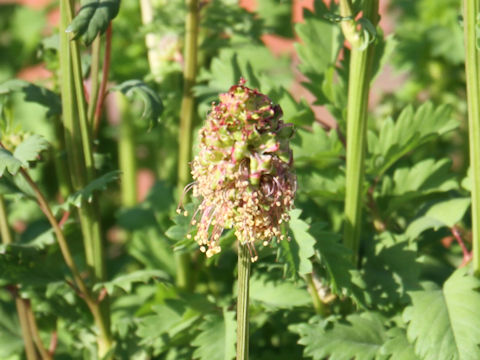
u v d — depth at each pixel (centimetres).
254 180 13
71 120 17
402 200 18
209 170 13
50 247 18
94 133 17
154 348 19
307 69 18
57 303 18
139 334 17
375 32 15
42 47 19
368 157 18
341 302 17
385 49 18
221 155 13
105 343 18
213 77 19
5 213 18
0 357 19
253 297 18
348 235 17
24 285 17
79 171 17
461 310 16
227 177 13
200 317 18
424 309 16
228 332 17
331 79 18
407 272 17
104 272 18
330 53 18
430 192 18
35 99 17
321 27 18
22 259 17
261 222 14
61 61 16
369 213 19
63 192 19
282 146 13
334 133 18
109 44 17
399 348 16
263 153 13
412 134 18
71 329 18
